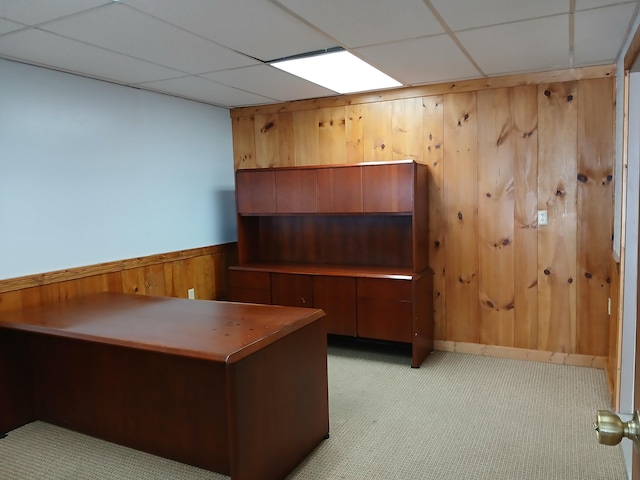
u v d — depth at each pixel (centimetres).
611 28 262
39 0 211
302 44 280
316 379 262
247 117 482
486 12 236
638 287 87
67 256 334
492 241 392
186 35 261
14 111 302
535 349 385
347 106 435
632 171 264
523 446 256
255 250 479
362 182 390
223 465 239
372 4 223
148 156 397
